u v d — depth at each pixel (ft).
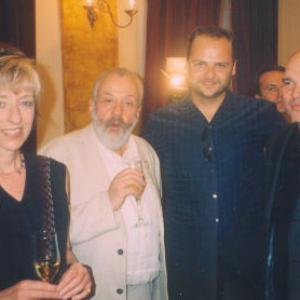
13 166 5.90
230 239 8.29
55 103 16.56
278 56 22.12
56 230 5.97
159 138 8.75
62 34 16.58
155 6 18.39
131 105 7.80
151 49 18.43
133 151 8.17
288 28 22.29
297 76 7.50
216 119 8.43
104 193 7.34
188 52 8.50
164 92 18.53
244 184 8.35
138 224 7.60
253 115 8.57
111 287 7.30
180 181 8.47
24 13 14.53
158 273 7.94
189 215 8.39
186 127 8.54
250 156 8.44
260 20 20.89
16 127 5.52
